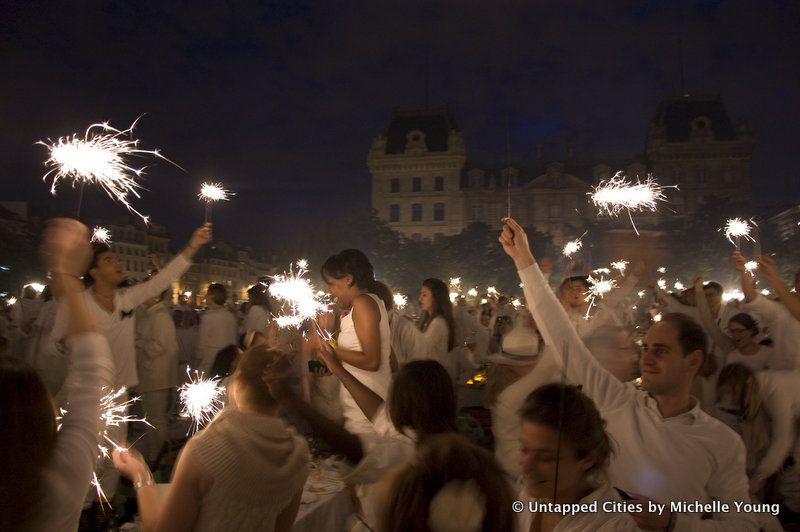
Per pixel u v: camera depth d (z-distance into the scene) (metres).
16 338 5.47
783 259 34.34
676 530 1.60
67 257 1.73
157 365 5.47
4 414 1.27
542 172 91.56
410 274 57.47
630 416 2.15
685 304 6.39
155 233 57.12
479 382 8.19
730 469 2.06
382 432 2.49
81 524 3.37
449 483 1.20
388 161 90.75
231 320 6.97
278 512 2.02
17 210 36.50
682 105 87.94
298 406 2.20
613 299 3.71
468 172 91.19
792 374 3.83
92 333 1.72
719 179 84.38
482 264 60.72
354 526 2.33
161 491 2.79
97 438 1.55
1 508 1.24
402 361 4.72
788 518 4.02
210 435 1.94
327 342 2.96
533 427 1.59
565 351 2.06
